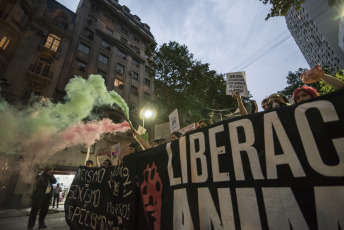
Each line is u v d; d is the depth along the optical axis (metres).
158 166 2.26
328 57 27.69
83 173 3.71
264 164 1.41
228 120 1.75
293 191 1.23
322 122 1.24
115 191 2.79
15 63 14.30
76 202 3.47
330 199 1.09
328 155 1.17
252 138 1.54
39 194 4.82
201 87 17.03
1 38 13.70
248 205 1.39
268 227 1.26
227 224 1.46
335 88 1.50
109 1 25.83
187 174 1.90
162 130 9.87
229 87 2.84
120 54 24.00
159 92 18.25
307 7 23.75
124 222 2.40
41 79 15.27
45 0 17.44
